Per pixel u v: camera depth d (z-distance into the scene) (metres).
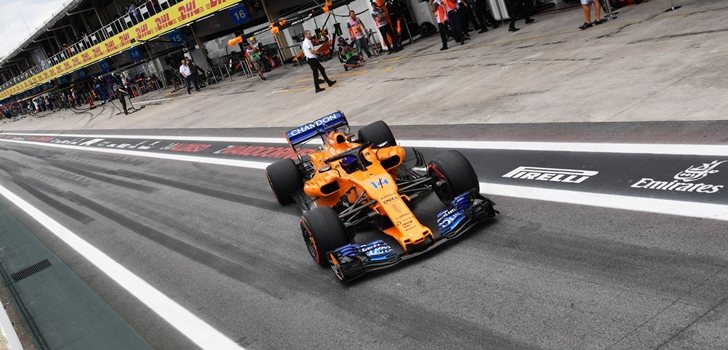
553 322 4.45
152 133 23.34
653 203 5.74
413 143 10.47
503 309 4.82
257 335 5.70
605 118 8.56
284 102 19.86
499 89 12.20
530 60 13.72
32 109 68.94
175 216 10.76
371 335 5.09
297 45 27.89
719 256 4.61
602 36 13.60
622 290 4.56
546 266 5.23
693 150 6.61
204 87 33.53
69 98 55.09
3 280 9.81
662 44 11.37
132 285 7.96
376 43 23.34
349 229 6.66
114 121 32.84
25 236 12.68
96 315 7.31
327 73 22.91
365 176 6.69
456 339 4.64
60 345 6.75
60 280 9.04
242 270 7.34
